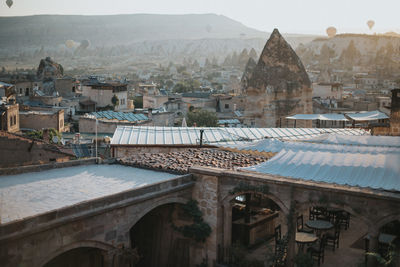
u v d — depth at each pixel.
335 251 22.67
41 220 15.66
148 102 137.25
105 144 50.38
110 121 74.31
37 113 74.56
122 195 18.56
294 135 36.69
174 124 101.81
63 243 16.58
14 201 18.02
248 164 24.42
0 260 14.69
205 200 21.78
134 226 23.48
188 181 21.89
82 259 19.69
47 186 20.48
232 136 34.34
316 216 26.45
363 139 25.61
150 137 32.97
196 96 137.38
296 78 46.88
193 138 33.06
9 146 37.59
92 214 17.28
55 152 39.22
